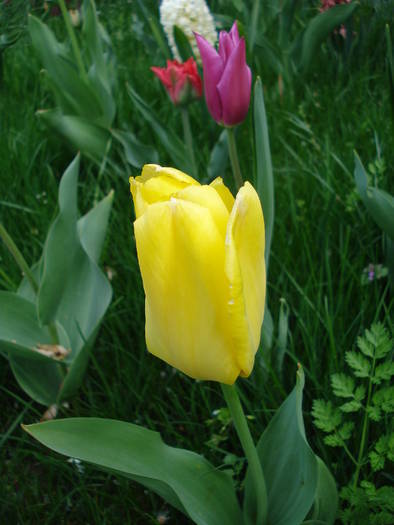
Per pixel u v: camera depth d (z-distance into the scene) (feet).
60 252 2.06
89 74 3.13
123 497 1.93
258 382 2.06
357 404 1.73
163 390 2.15
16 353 2.10
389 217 1.98
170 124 3.26
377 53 3.42
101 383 2.23
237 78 2.01
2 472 2.05
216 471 1.71
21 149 3.04
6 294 2.17
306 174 2.65
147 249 1.38
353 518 1.73
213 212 1.38
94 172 3.08
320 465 1.69
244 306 1.38
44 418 2.16
